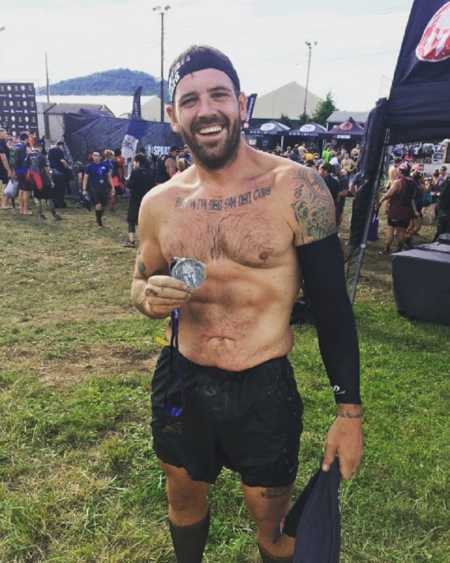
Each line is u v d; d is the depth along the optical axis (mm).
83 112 25422
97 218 12039
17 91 21312
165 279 1428
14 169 12891
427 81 5387
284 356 1646
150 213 1693
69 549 2502
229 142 1489
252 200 1521
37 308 6344
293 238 1519
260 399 1596
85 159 16750
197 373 1646
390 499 2918
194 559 2045
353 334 1527
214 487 2930
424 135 5602
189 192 1620
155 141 17609
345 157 25172
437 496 2959
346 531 2680
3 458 3191
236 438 1648
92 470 3100
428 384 4438
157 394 1773
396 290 6305
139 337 5348
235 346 1591
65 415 3648
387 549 2572
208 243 1555
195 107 1478
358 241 6402
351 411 1517
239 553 2484
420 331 5824
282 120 51594
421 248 6523
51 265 8469
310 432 3545
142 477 3029
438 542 2635
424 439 3543
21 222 12234
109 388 4133
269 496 1704
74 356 4836
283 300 1564
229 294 1566
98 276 7918
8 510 2717
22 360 4715
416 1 5410
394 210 10039
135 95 20375
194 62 1492
